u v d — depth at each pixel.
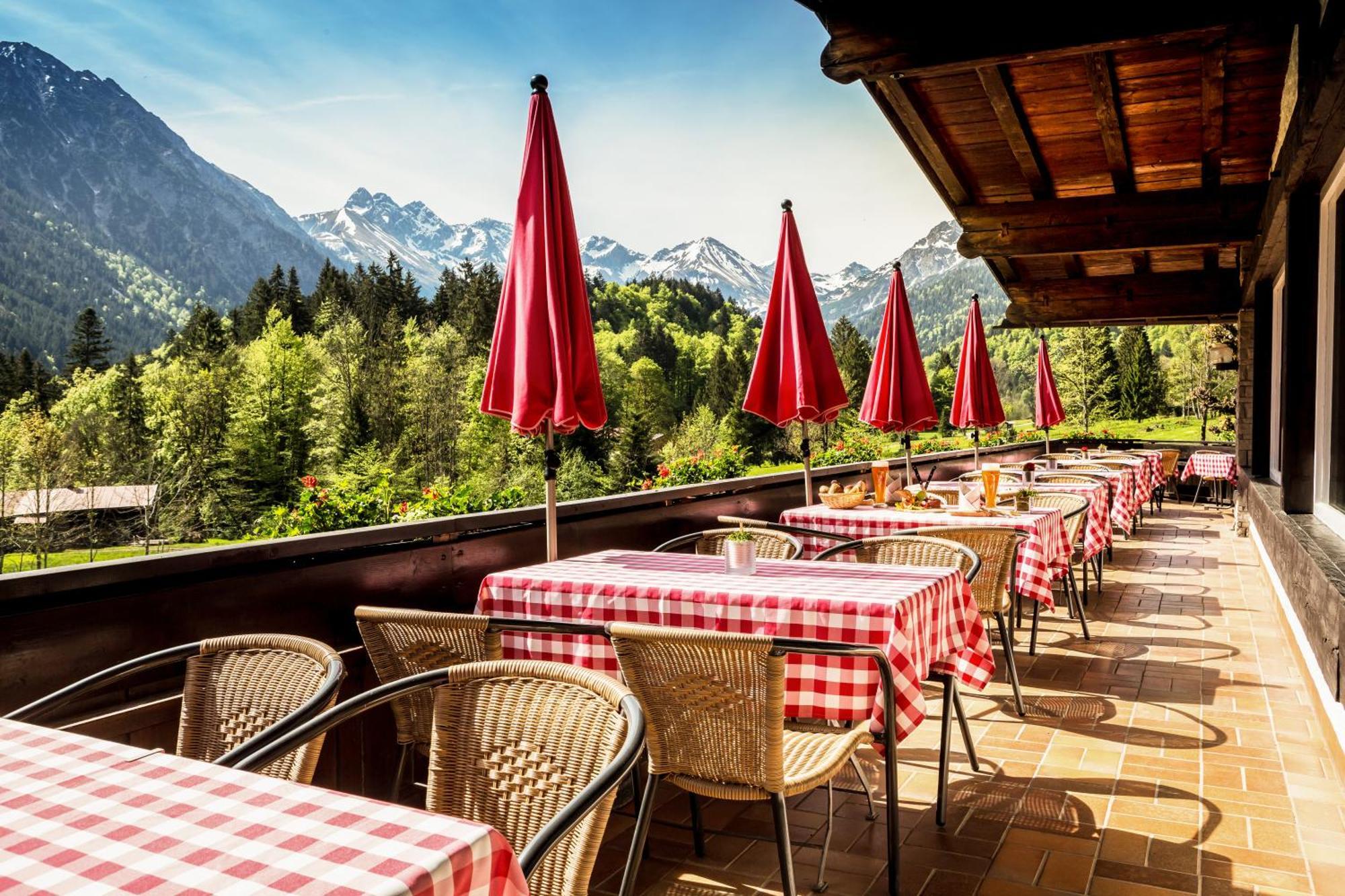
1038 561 4.86
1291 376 4.75
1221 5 3.32
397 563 3.35
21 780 1.24
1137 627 5.82
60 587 2.30
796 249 5.08
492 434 59.53
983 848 2.81
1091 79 4.27
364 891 0.91
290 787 1.21
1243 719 4.01
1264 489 6.91
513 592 3.02
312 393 63.09
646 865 2.74
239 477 60.97
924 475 9.48
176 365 64.12
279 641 1.88
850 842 2.86
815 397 4.96
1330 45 2.89
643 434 63.97
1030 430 18.61
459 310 70.69
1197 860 2.72
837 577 2.99
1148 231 6.43
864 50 3.75
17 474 55.78
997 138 5.51
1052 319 10.65
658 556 3.56
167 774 1.26
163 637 2.58
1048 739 3.78
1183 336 50.09
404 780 3.20
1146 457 11.91
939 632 2.90
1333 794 3.19
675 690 2.21
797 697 2.60
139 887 0.93
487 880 1.04
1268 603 6.49
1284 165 4.53
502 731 1.67
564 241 3.39
